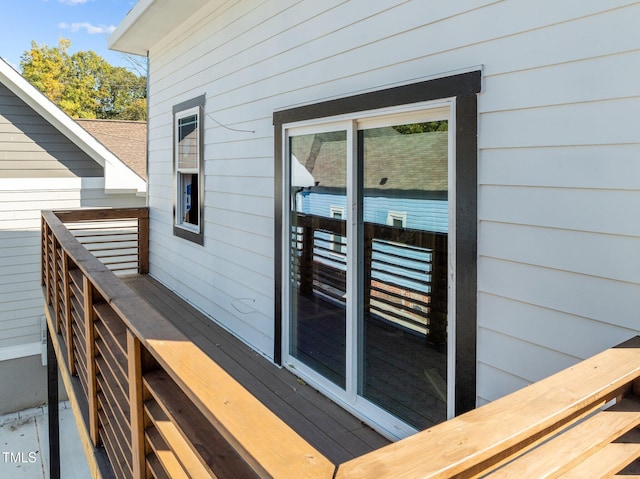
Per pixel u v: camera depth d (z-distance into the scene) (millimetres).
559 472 1149
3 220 6730
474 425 1022
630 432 1475
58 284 4027
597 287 1731
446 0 2191
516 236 1954
